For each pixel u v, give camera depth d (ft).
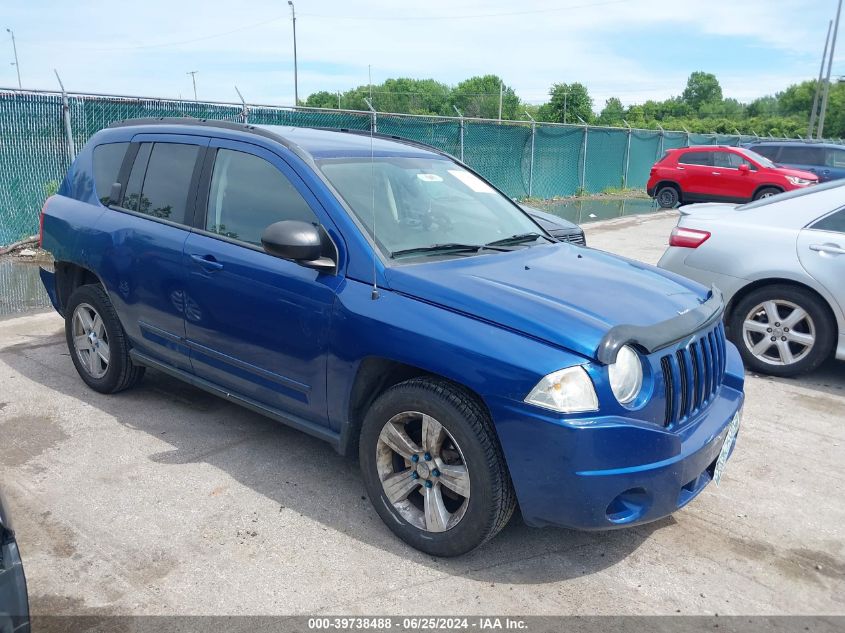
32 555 10.41
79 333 16.53
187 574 10.09
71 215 16.14
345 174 12.44
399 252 11.49
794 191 19.79
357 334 10.77
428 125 50.42
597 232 46.96
